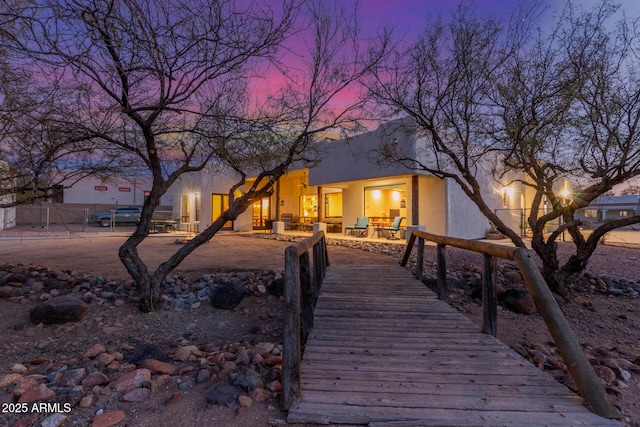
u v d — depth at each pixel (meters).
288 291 2.41
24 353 3.48
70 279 5.49
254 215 20.08
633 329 4.60
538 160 5.52
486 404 2.15
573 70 4.97
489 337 3.38
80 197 26.72
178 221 20.45
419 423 1.95
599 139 4.82
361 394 2.27
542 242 5.76
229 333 4.33
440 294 4.88
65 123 3.95
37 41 3.12
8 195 4.78
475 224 13.39
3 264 6.38
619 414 2.24
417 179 11.41
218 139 4.79
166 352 3.44
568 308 5.34
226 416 2.10
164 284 5.63
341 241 12.49
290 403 2.13
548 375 2.56
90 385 2.50
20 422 2.00
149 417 2.08
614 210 24.84
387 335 3.44
